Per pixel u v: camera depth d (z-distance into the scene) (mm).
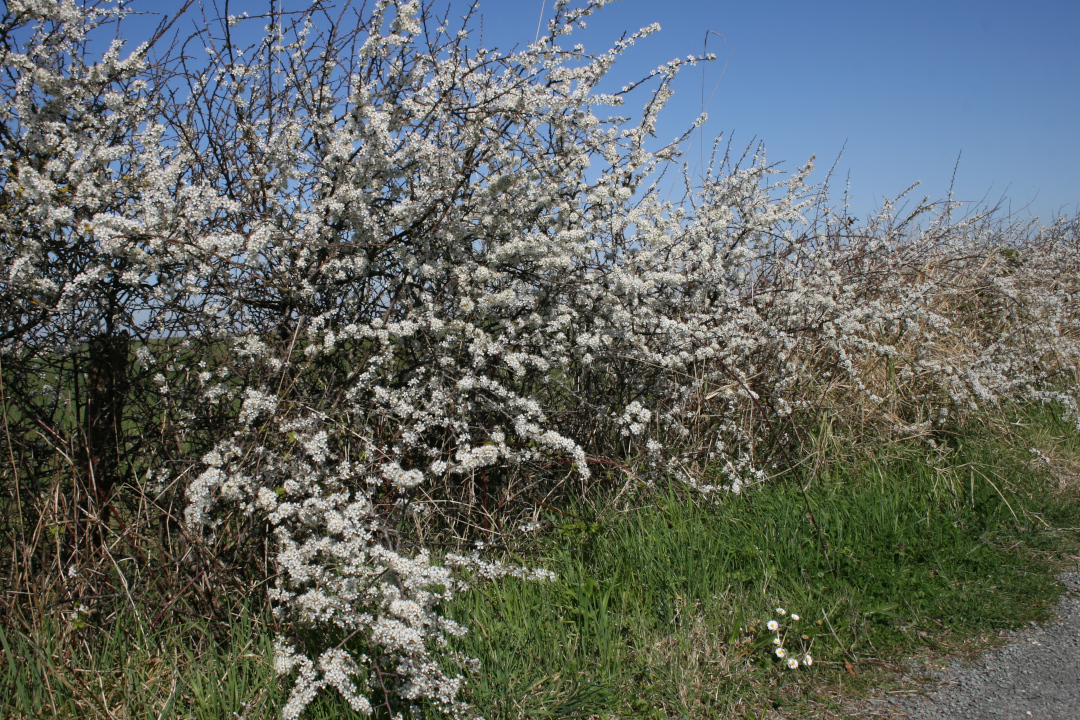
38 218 3109
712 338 4578
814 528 3873
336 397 3619
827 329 5000
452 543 3789
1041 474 4863
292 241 3611
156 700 2508
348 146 3664
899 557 3719
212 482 2779
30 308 3178
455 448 3896
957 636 3064
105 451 3340
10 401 3025
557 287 4250
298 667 2523
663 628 3035
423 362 3920
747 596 3291
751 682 2742
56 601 2818
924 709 2564
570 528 3787
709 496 4254
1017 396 6262
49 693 2455
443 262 4020
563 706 2516
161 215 3229
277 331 3607
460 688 2486
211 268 3250
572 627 3029
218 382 3432
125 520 3170
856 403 5137
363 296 4000
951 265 6984
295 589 2836
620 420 4160
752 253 4992
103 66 3383
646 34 4246
